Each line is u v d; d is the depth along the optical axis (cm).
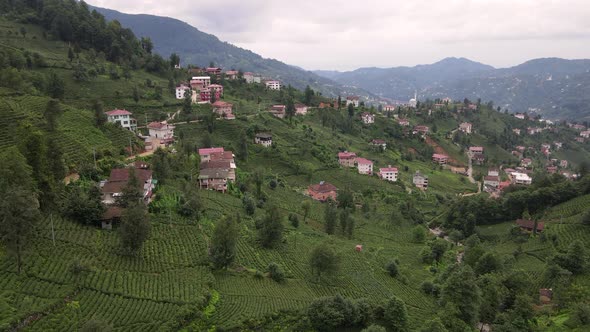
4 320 5119
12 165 6719
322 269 8569
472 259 9975
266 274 8394
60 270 6456
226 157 14875
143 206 8375
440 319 7050
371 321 7062
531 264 10944
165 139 15300
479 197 15800
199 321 6291
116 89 18562
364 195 17325
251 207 11631
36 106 12369
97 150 11425
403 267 10675
